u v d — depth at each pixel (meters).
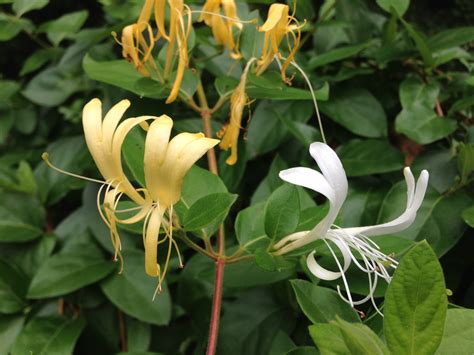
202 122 0.22
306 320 0.19
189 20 0.16
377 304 0.18
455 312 0.12
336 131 0.23
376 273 0.14
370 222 0.19
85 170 0.24
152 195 0.13
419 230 0.18
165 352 0.23
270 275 0.17
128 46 0.17
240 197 0.22
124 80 0.19
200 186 0.17
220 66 0.23
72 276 0.21
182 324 0.23
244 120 0.22
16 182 0.25
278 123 0.22
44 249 0.23
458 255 0.19
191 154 0.12
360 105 0.22
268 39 0.18
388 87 0.24
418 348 0.11
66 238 0.24
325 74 0.24
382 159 0.20
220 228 0.17
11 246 0.24
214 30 0.19
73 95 0.31
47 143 0.30
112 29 0.24
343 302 0.14
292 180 0.12
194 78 0.19
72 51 0.27
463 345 0.12
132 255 0.21
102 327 0.22
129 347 0.22
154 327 0.23
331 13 0.25
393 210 0.18
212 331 0.15
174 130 0.21
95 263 0.21
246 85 0.19
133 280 0.21
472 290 0.18
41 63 0.28
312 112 0.22
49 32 0.27
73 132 0.27
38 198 0.25
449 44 0.22
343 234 0.14
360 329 0.10
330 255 0.16
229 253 0.17
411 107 0.21
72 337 0.21
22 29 0.27
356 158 0.20
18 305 0.22
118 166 0.13
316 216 0.16
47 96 0.27
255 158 0.22
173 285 0.23
